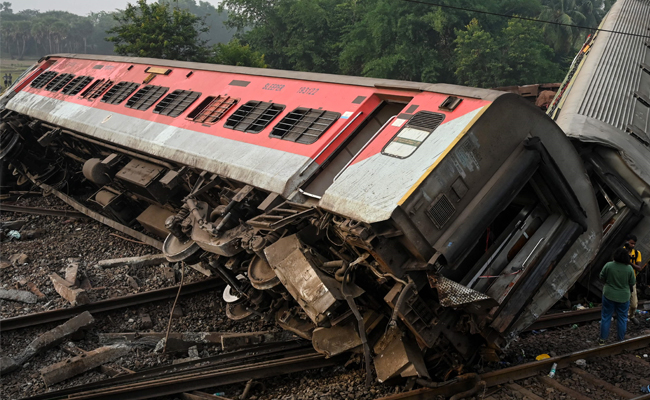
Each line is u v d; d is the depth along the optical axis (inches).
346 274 252.5
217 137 368.5
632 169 335.3
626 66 528.7
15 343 330.0
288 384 286.0
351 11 1797.5
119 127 456.4
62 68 638.5
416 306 244.5
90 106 520.1
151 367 309.4
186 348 328.5
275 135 333.4
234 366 302.2
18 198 607.5
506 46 1418.6
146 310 375.6
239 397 272.4
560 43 1688.0
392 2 1498.5
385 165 255.8
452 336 253.0
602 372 261.1
